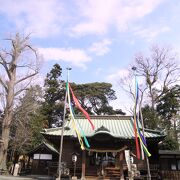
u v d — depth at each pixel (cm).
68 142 2620
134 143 2502
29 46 3456
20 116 3406
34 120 3919
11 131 3722
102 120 2950
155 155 2611
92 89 5662
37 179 2328
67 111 3428
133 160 2481
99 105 5794
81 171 2492
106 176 2384
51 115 5347
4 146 3003
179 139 3700
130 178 2178
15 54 3312
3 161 2956
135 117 2109
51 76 5834
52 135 2512
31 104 3450
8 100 3158
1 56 3256
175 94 4325
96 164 2538
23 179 2284
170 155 2350
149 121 3688
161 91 4122
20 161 3797
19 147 3559
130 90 3975
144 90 4147
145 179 2222
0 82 3231
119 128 2711
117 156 2505
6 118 3112
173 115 4256
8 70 3272
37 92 3584
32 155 3419
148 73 4191
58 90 5625
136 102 2117
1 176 2544
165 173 2272
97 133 2323
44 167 3219
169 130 3744
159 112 4484
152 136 2423
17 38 3391
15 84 3269
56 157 3294
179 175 2228
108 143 2428
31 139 3703
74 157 2353
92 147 2411
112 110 5844
